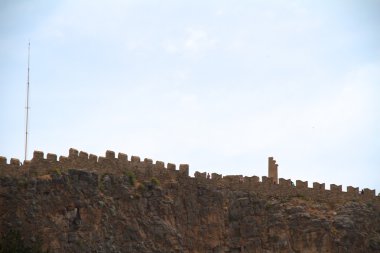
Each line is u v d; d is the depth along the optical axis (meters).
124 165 180.88
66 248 169.75
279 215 193.75
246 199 191.75
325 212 199.75
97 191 175.00
